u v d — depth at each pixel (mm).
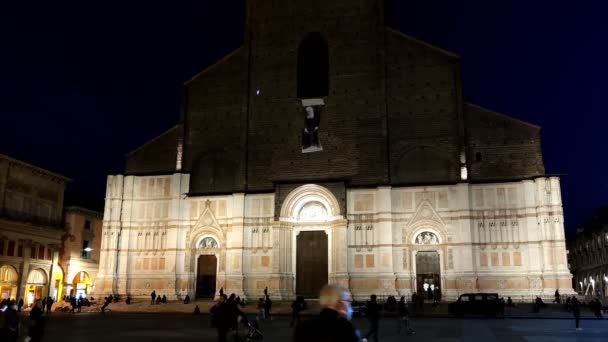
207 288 60031
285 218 58531
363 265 56375
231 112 63625
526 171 55781
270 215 59625
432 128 58594
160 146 64500
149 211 62531
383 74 60406
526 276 53562
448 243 55438
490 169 56750
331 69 62156
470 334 30406
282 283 57062
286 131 61656
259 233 59438
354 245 57000
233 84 64312
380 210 57062
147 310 54812
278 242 57969
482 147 57438
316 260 58500
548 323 38812
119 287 60750
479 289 54219
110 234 61812
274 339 27734
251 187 61031
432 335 29984
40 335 21328
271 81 63344
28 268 64688
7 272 61812
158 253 61188
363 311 46281
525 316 44969
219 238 60312
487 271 54531
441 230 55906
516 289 53562
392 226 56781
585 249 107938
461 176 56438
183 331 32594
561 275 52406
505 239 54781
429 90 59531
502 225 55094
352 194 58188
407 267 55812
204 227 60719
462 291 54125
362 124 59875
